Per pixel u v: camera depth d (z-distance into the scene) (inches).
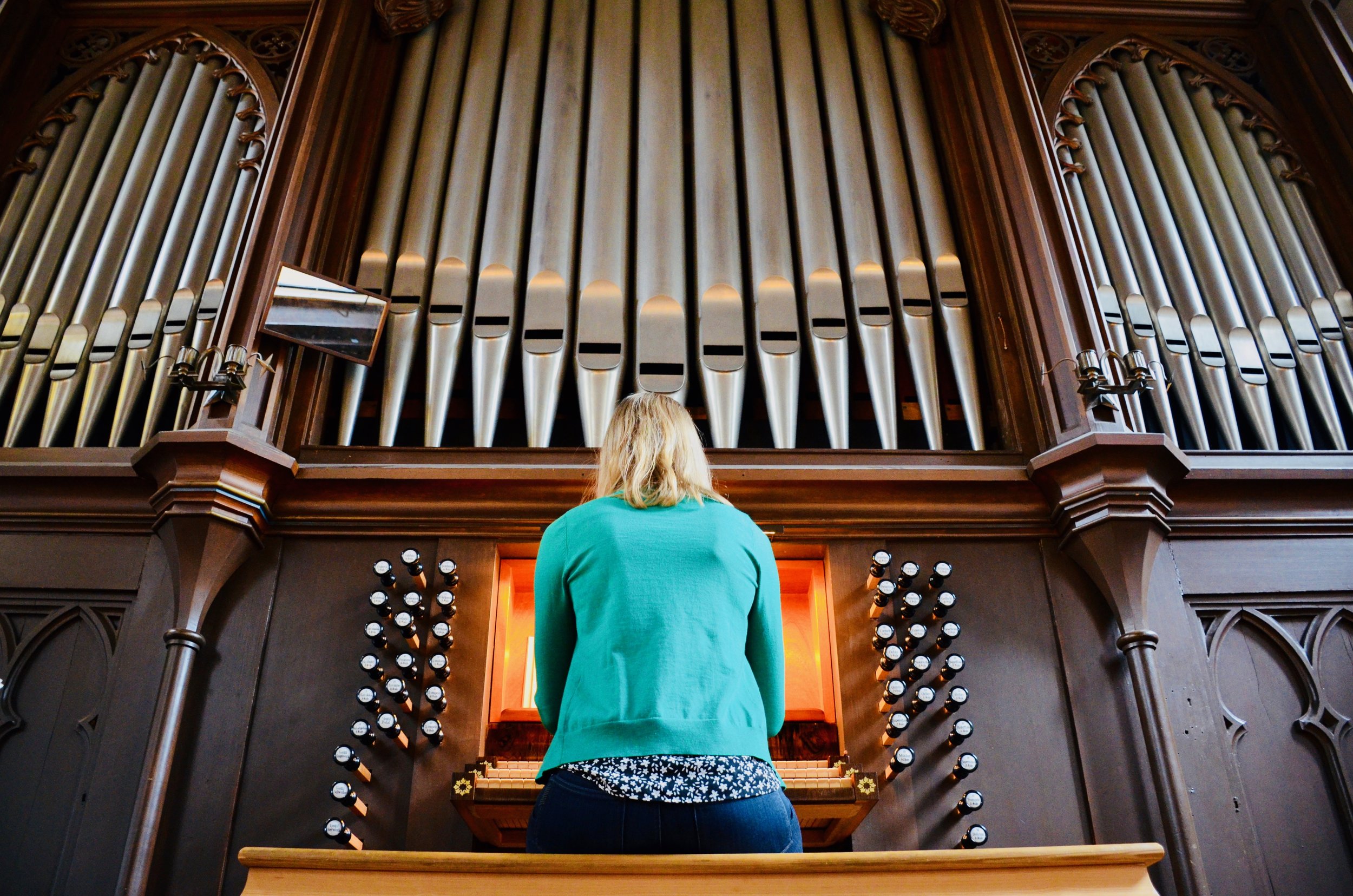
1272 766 132.6
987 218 175.6
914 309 166.7
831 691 138.5
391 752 130.3
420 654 135.4
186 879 122.6
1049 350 154.7
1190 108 203.3
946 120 190.9
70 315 173.2
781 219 178.7
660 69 201.3
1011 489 146.6
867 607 140.1
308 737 131.1
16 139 194.9
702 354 160.7
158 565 141.2
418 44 203.6
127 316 171.0
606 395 155.7
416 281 169.2
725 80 200.2
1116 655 136.8
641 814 77.6
